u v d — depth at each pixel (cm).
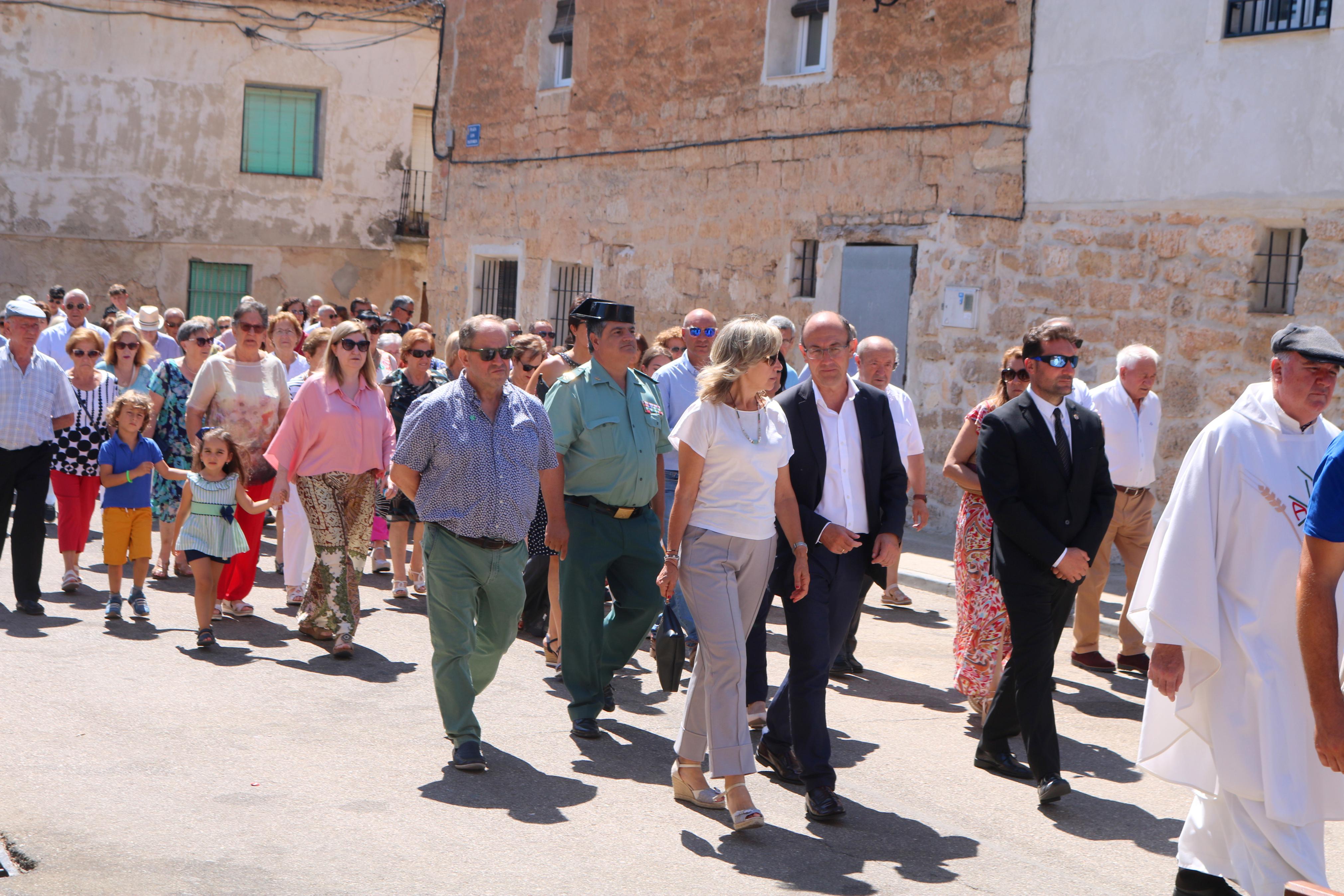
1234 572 418
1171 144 1105
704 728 519
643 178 1611
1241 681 416
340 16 2527
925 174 1288
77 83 2408
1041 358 541
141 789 507
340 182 2566
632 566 620
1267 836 409
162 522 942
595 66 1678
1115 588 1035
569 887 435
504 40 1844
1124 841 505
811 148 1398
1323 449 420
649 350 894
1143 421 792
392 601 900
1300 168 1027
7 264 2397
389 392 905
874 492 539
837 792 551
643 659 797
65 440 862
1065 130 1176
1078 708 707
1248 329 1066
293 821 482
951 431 1267
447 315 1955
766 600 635
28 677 653
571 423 607
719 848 479
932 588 1035
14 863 432
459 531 554
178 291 2495
